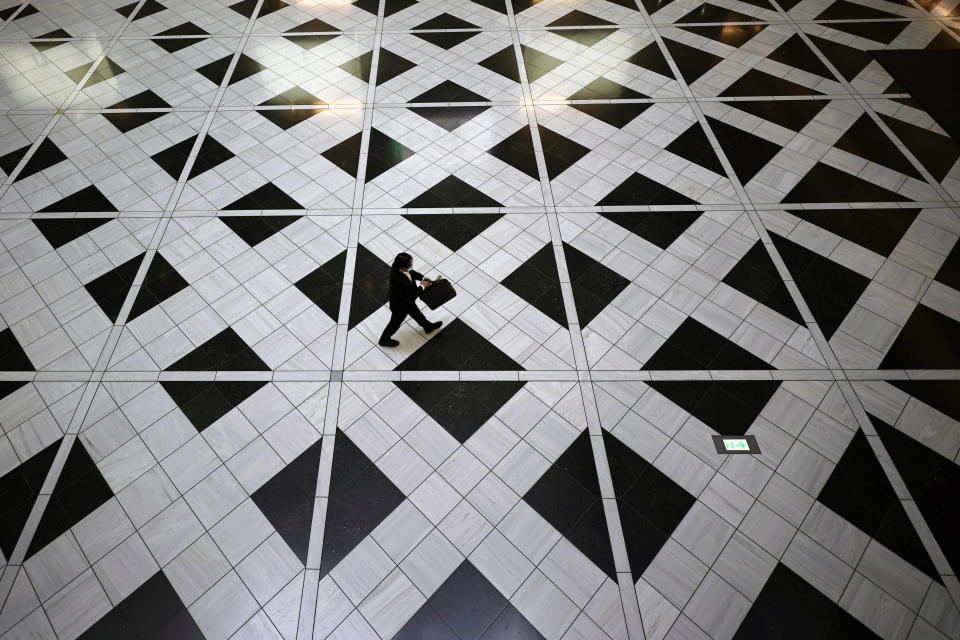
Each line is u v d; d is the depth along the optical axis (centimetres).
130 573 413
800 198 681
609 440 481
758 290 589
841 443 477
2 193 697
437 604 399
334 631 387
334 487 456
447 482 458
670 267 611
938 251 621
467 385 518
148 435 486
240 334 557
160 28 985
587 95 834
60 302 586
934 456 469
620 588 405
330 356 540
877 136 759
